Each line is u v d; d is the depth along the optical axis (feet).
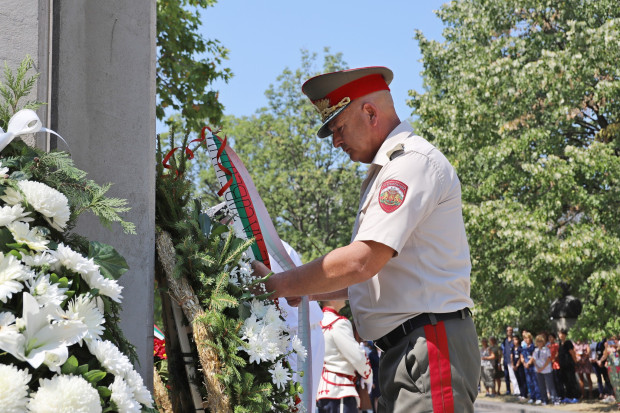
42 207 6.59
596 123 65.51
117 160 8.73
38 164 7.13
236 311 8.34
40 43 8.11
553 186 55.16
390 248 8.61
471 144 61.52
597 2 61.72
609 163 54.29
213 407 8.00
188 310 8.24
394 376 8.91
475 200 61.31
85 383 5.53
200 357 8.09
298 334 9.87
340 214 116.78
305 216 118.11
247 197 9.59
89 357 6.19
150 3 9.54
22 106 7.94
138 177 8.87
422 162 8.92
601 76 58.85
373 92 9.55
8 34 7.98
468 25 68.49
